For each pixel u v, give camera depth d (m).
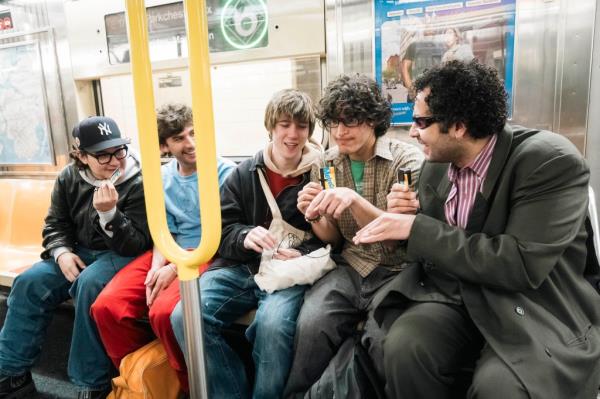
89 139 2.01
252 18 2.37
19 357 2.08
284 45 2.34
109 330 1.87
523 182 1.24
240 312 1.86
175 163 2.29
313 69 2.36
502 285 1.20
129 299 1.91
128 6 0.85
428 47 2.09
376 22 2.16
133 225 2.12
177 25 2.51
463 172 1.41
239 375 1.76
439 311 1.33
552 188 1.21
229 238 1.87
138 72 0.89
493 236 1.29
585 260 1.34
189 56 0.80
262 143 2.62
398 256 1.70
